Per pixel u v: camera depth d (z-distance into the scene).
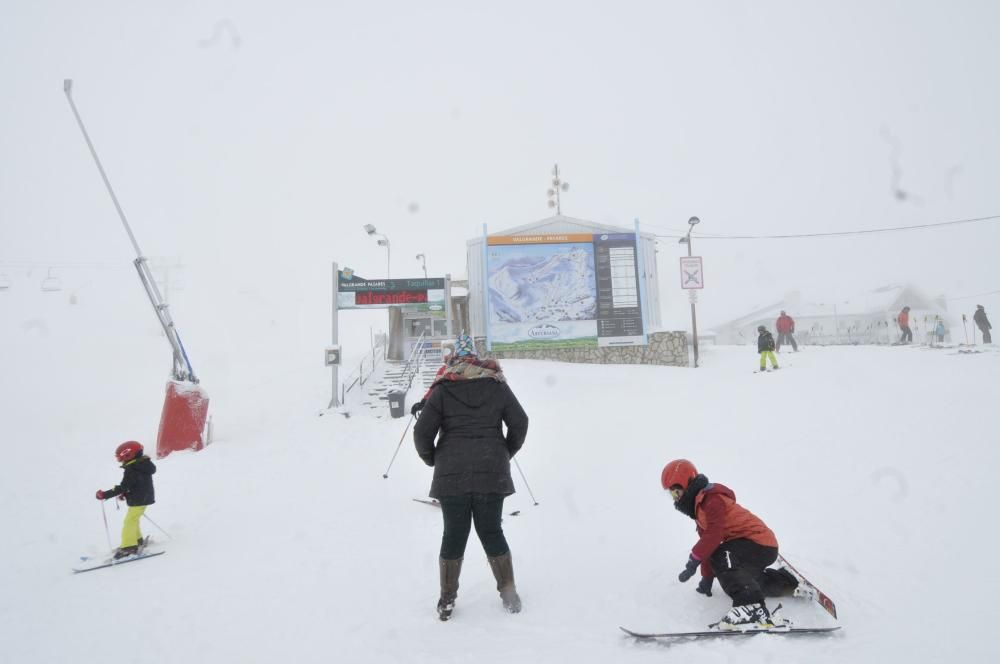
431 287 15.17
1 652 3.33
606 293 18.72
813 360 15.85
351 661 2.86
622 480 6.39
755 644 2.67
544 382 14.48
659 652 2.67
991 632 2.67
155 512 6.68
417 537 5.03
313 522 5.79
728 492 3.19
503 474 3.25
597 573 3.81
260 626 3.42
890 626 2.79
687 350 18.36
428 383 15.09
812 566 3.63
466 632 3.05
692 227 18.50
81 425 12.83
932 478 5.29
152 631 3.48
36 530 6.27
